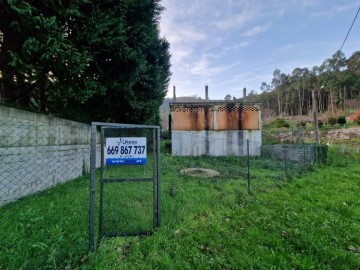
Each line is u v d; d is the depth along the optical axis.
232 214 3.74
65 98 6.46
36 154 4.85
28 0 4.61
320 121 29.25
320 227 3.24
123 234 2.94
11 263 2.18
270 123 32.53
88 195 4.48
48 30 4.53
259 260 2.41
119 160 2.95
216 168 8.77
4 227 2.88
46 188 5.16
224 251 2.60
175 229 3.14
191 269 2.24
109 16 6.31
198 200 4.43
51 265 2.20
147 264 2.30
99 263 2.25
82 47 5.75
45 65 4.89
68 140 6.29
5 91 6.06
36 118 4.86
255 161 10.81
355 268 2.34
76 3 5.46
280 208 4.02
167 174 7.05
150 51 11.16
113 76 7.76
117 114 10.13
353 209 3.98
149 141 6.51
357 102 48.28
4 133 3.95
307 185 5.84
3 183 3.91
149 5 8.17
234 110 13.79
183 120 13.68
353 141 18.58
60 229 2.84
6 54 5.19
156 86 11.44
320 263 2.37
